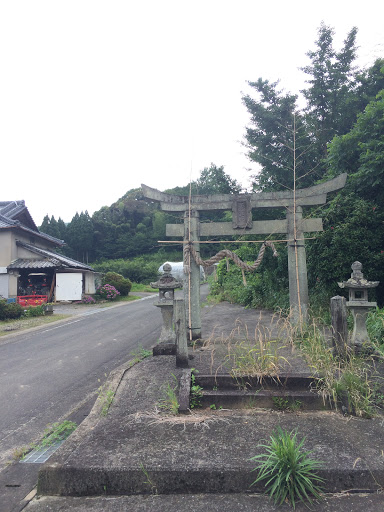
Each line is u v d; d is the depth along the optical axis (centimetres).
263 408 375
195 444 300
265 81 1326
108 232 4741
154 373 472
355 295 547
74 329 1098
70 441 321
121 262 3828
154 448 295
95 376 594
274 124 1289
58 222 4609
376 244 779
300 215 681
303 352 503
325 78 1314
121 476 266
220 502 248
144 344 836
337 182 650
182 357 483
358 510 235
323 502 245
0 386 554
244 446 294
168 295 584
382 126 808
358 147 877
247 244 1431
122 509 246
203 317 1073
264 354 448
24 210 2133
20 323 1255
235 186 1384
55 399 493
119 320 1267
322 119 1306
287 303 1024
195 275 683
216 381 411
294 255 672
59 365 672
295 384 399
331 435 308
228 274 1808
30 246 1925
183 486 262
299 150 1237
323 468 259
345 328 462
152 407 380
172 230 704
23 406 470
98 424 352
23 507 257
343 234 784
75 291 1944
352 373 392
